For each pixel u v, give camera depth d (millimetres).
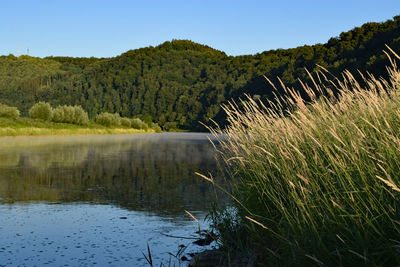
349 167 2555
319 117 3508
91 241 4262
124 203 6492
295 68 116625
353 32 121812
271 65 193000
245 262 3305
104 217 5445
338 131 3094
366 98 3201
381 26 114688
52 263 3514
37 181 9023
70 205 6324
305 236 2492
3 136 38531
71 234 4543
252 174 3982
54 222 5137
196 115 168625
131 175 10383
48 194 7355
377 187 2375
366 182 2436
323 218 2443
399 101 3430
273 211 3533
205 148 24734
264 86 118500
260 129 3879
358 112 3426
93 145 25484
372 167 2520
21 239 4324
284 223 2936
